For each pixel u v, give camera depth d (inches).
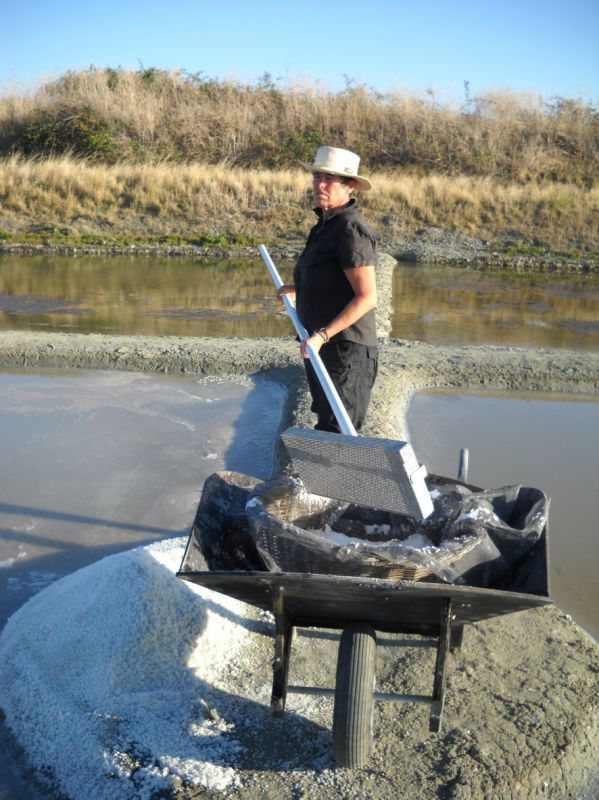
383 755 113.8
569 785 112.7
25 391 283.1
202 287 518.3
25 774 113.8
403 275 592.4
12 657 133.0
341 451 115.7
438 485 131.8
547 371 310.5
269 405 275.9
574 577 167.8
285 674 112.0
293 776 110.1
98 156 864.9
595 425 264.7
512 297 520.7
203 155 907.4
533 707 123.3
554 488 211.9
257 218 727.1
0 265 578.9
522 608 105.0
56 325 398.6
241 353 320.5
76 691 124.4
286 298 174.4
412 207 735.7
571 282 588.4
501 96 961.5
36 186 736.3
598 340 405.7
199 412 267.3
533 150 898.7
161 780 108.5
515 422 265.1
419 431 253.4
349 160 152.8
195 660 131.0
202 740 116.3
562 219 725.3
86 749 114.1
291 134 935.0
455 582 109.5
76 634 131.5
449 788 107.7
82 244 656.4
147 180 755.4
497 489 128.0
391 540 127.5
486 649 137.3
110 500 200.1
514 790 109.2
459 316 456.8
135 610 132.2
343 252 152.4
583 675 131.4
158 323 411.2
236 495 127.7
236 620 141.0
